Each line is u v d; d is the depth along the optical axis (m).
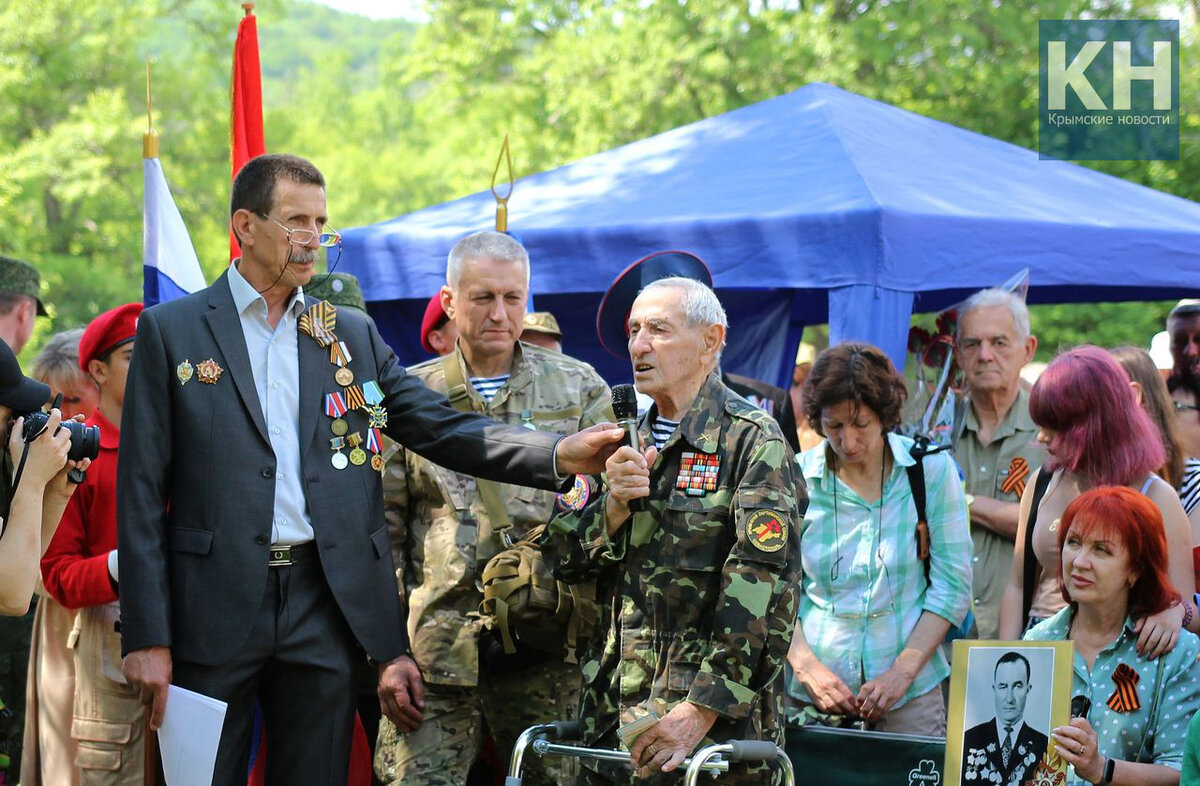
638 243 5.84
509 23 23.25
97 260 23.69
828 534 4.25
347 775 3.70
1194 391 5.55
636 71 19.14
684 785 3.10
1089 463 4.14
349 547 3.64
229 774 3.53
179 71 25.34
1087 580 3.70
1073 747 3.46
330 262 6.53
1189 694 3.64
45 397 3.44
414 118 44.81
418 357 7.04
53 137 21.97
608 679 3.50
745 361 7.55
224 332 3.60
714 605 3.34
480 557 4.09
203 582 3.50
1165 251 5.89
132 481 3.51
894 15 17.59
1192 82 15.30
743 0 19.00
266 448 3.57
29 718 4.71
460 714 4.14
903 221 5.39
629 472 3.28
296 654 3.58
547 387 4.32
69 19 23.17
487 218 6.42
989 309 5.11
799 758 3.76
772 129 6.94
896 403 4.18
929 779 3.67
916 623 4.18
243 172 3.63
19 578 3.33
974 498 4.96
